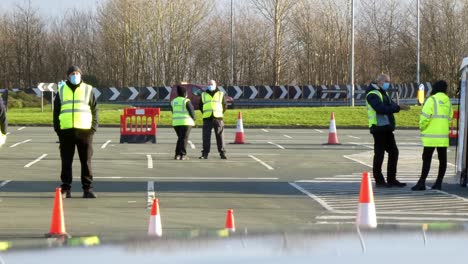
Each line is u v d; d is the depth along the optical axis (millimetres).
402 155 36156
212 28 110500
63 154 20828
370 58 109000
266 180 25797
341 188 23859
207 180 25547
